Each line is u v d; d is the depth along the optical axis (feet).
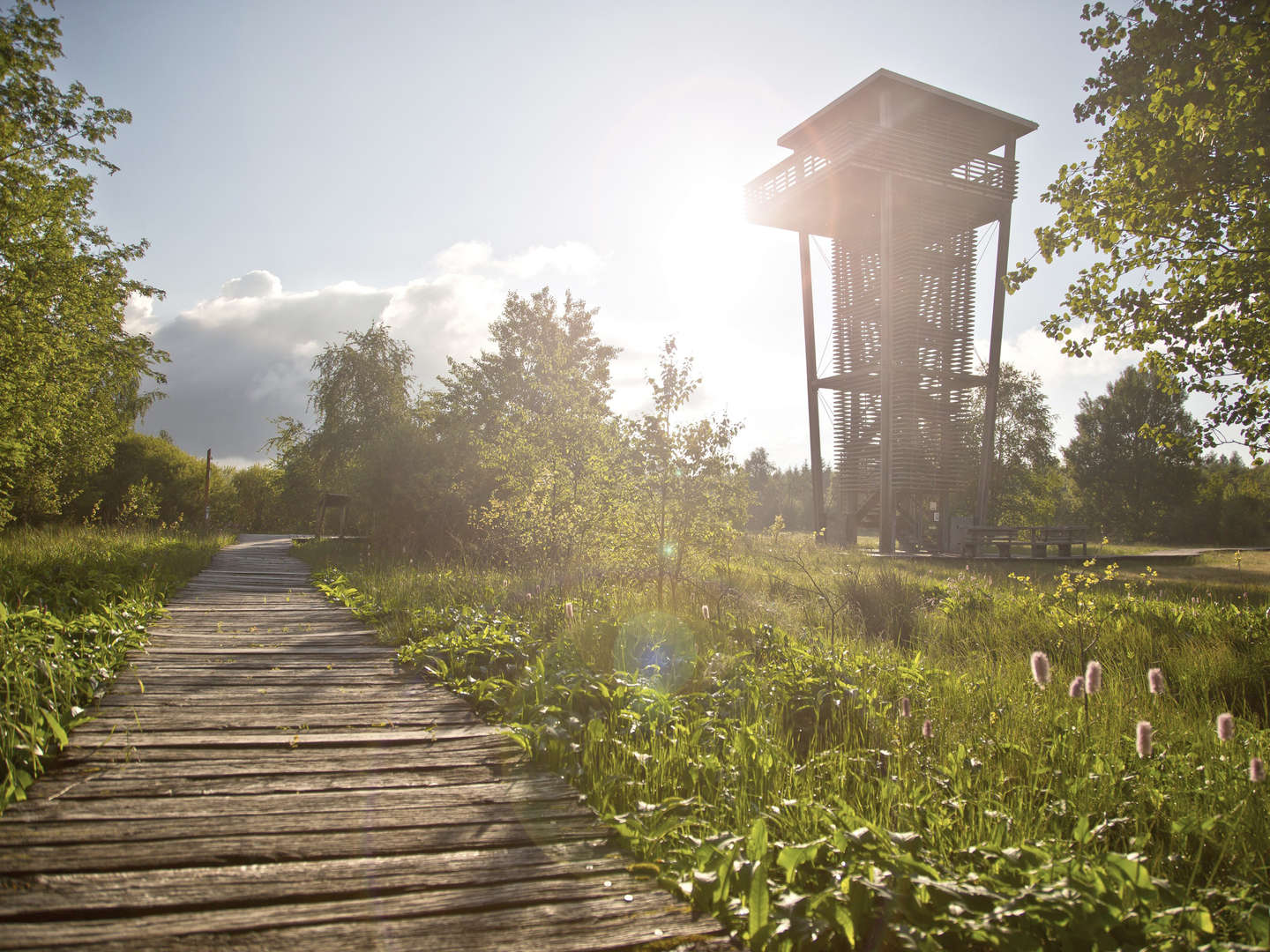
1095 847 12.68
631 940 9.05
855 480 105.81
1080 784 14.60
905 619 39.29
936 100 94.02
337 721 17.90
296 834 11.58
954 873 10.45
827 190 95.40
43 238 72.08
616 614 28.68
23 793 12.37
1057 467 195.31
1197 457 40.27
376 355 130.62
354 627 32.32
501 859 11.11
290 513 173.47
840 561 69.15
